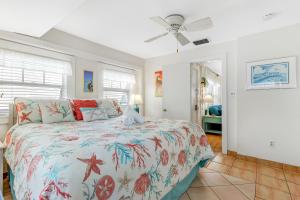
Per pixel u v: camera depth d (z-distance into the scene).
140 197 1.06
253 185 2.01
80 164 0.86
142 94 4.43
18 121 2.00
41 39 2.50
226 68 3.19
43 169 0.88
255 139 2.80
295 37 2.46
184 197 1.75
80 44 3.03
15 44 2.31
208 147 2.21
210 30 2.71
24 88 2.48
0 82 2.25
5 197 1.68
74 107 2.47
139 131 1.56
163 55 4.16
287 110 2.52
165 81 4.03
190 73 3.72
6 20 1.93
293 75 2.46
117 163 0.98
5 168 2.04
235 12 2.14
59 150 1.00
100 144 1.09
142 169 1.11
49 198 0.76
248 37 2.88
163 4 1.97
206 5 1.98
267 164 2.66
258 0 1.89
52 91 2.79
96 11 2.13
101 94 3.45
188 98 3.70
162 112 4.07
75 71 3.00
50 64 2.69
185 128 1.91
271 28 2.62
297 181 2.11
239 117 2.97
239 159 2.90
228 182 2.09
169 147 1.46
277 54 2.60
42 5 1.65
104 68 3.56
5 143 1.85
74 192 0.76
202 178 2.19
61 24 2.51
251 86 2.84
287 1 1.90
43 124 1.97
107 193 0.87
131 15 2.23
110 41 3.23
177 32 2.27
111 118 2.63
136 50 3.80
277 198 1.75
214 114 5.09
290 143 2.49
